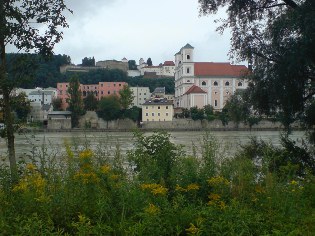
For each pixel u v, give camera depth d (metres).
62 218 4.65
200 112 98.25
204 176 5.90
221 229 4.36
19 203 4.87
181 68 118.38
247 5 13.03
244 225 4.40
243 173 5.95
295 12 11.08
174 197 5.35
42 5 8.23
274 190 5.60
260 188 5.68
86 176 5.25
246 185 5.69
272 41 11.81
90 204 4.91
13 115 8.62
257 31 13.06
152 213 4.36
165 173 6.65
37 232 4.08
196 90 110.19
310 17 10.58
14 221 4.48
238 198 5.43
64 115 99.88
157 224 4.33
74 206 4.79
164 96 136.88
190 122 98.56
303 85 12.06
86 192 5.14
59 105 115.06
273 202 5.28
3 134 8.14
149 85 164.38
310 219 4.75
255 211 5.12
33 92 121.81
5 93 8.13
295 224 4.74
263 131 69.62
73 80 101.19
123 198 4.79
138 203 4.83
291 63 11.12
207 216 4.61
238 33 13.13
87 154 5.87
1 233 4.17
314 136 12.57
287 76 11.75
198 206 5.02
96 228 4.20
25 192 4.89
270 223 4.71
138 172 6.38
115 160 6.57
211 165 6.19
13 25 7.96
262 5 13.03
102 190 5.04
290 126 12.95
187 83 116.19
